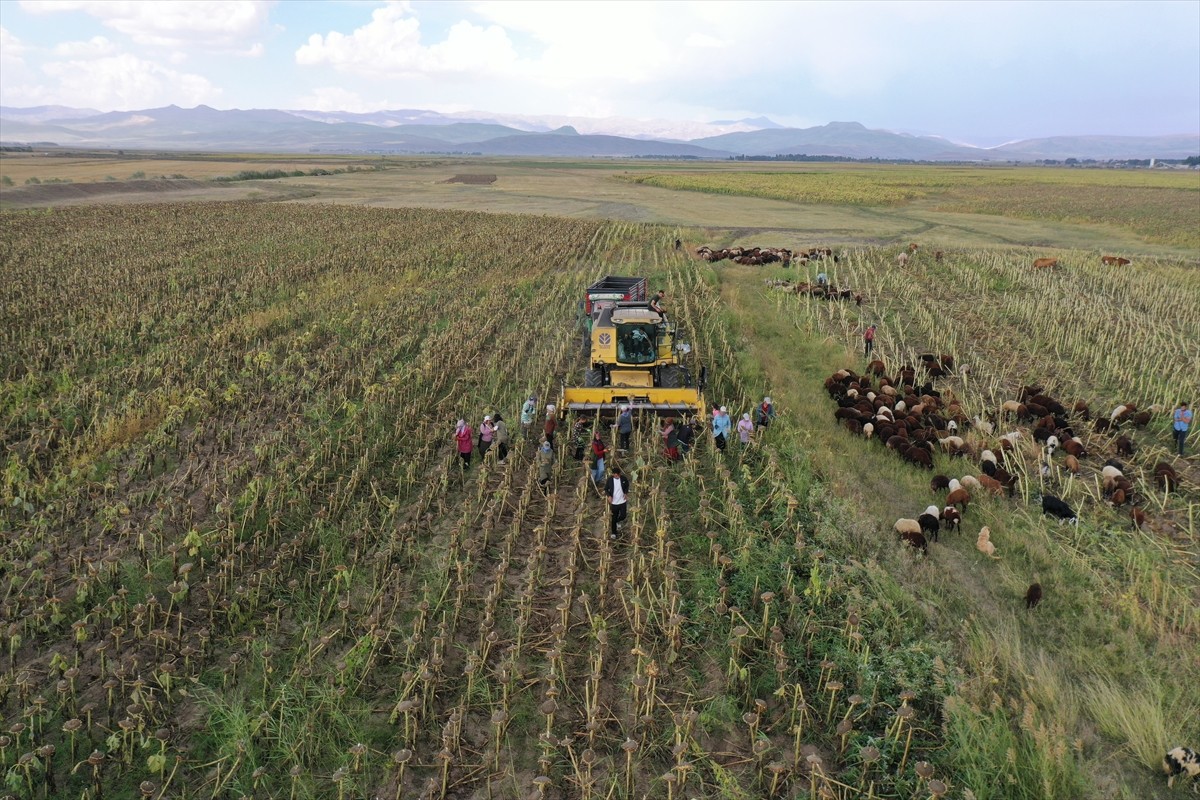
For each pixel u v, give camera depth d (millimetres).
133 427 18750
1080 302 33438
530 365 25078
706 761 9008
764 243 58500
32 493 15094
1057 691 9719
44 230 53812
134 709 8992
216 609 11688
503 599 12234
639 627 11094
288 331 29141
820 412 21000
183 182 104188
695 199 93688
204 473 16594
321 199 91375
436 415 20625
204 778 8789
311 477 16297
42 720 9227
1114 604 11930
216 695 9820
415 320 30578
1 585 12219
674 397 19109
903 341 28781
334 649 10969
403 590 12375
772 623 11422
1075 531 14438
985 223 70188
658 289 38219
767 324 31141
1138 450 18781
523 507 14836
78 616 11523
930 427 19062
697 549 13656
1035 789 8266
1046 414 20609
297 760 8914
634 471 16359
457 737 9227
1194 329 30547
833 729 9492
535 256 47312
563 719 9719
